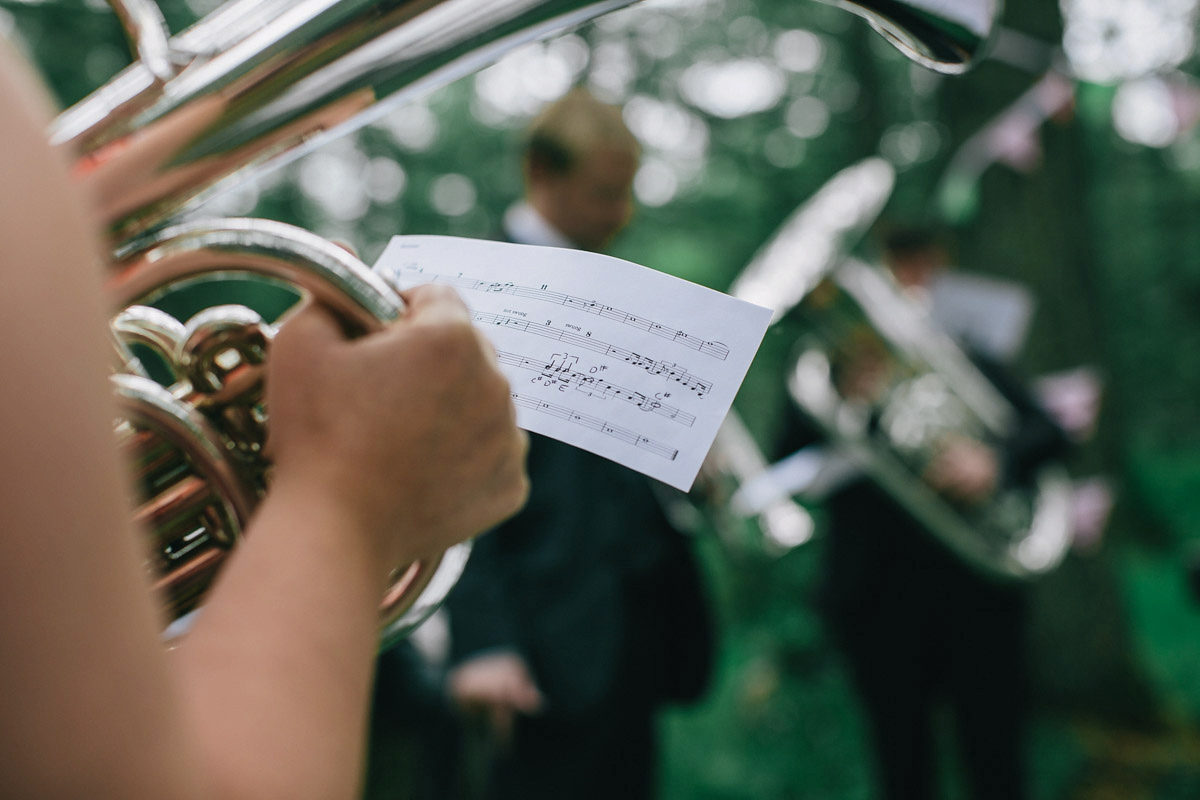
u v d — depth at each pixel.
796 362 3.11
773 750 4.41
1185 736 4.66
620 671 2.02
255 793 0.39
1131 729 4.75
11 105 0.31
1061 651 4.94
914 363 2.93
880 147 9.59
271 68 0.62
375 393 0.50
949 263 5.09
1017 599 2.89
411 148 11.81
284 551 0.46
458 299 0.54
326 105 0.64
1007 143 5.20
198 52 0.64
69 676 0.30
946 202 5.39
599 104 2.20
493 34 0.67
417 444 0.50
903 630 2.88
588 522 2.02
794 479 2.92
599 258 0.75
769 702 4.66
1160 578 7.88
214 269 0.57
